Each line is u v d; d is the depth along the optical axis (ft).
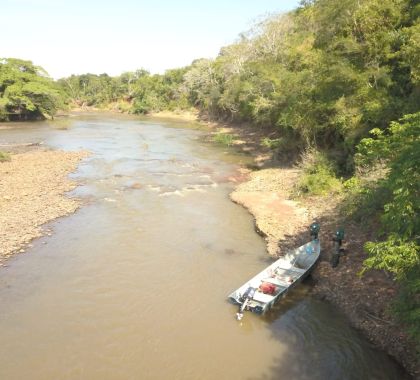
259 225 66.80
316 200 74.69
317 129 90.53
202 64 268.00
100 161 118.42
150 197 83.51
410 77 70.44
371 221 57.67
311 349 38.32
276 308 44.55
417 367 34.40
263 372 35.68
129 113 315.99
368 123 75.97
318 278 49.85
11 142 150.82
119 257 56.65
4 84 222.48
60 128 201.16
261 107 124.47
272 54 140.26
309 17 131.85
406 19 78.89
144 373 35.42
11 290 47.96
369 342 38.37
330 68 80.12
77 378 34.78
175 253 58.13
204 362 36.78
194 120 252.62
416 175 29.48
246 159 123.65
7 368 35.73
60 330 40.91
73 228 66.44
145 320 42.65
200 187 91.56
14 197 80.64
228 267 54.24
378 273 46.96
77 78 401.90
